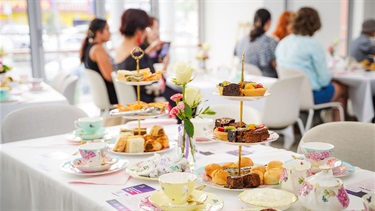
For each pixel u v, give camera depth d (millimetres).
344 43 7230
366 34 5348
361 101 4008
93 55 4113
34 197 1464
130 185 1282
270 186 1224
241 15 6441
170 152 1627
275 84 3227
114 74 3734
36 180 1434
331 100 4148
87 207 1172
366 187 1226
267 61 4500
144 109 1626
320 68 3906
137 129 1731
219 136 1282
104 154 1410
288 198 1096
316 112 4301
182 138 1427
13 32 5391
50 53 5684
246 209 1039
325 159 1297
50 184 1352
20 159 1562
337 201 1010
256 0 6219
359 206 1085
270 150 1652
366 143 1636
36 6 5469
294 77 3270
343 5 7086
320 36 6891
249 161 1392
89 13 5883
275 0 6305
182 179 1102
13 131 2096
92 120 1838
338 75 4203
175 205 1061
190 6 6844
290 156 1564
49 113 2186
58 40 5715
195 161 1458
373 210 962
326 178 1046
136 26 3443
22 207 1570
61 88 4102
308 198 1034
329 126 1718
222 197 1179
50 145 1756
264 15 4484
